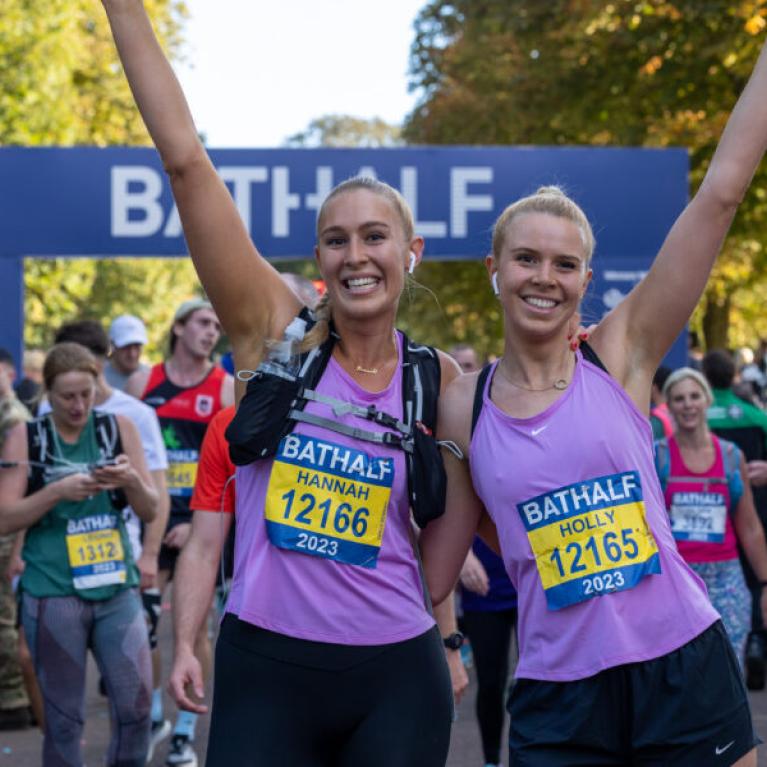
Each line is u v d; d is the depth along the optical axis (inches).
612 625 123.0
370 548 123.5
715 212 127.5
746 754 124.9
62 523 206.2
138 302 1249.4
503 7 788.6
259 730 120.6
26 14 843.4
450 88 878.4
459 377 133.9
